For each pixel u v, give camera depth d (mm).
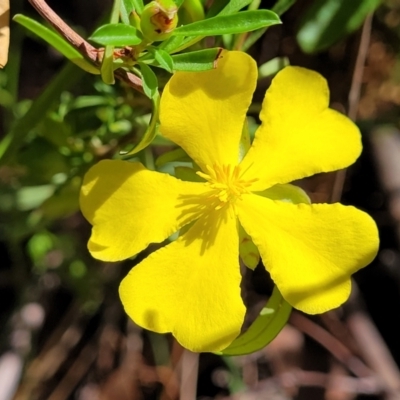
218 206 72
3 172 126
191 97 68
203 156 71
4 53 71
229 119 70
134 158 98
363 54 112
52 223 140
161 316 70
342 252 70
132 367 142
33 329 139
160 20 61
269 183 72
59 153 106
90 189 70
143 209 71
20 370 133
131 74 72
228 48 87
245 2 71
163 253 71
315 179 131
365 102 139
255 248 74
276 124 72
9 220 131
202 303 70
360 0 95
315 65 123
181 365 137
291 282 71
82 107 102
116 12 68
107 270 139
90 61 70
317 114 72
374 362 141
